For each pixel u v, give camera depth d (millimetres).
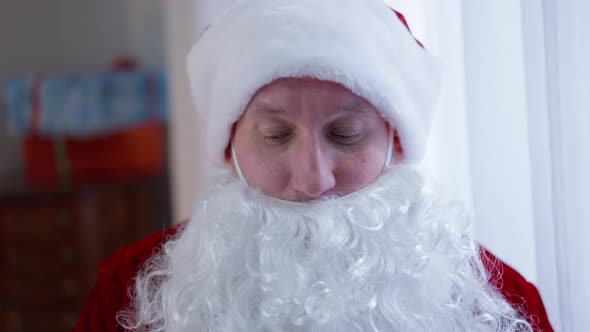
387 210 698
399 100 688
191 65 787
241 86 671
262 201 711
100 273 872
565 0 854
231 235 708
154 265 813
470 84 946
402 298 693
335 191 704
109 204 2305
